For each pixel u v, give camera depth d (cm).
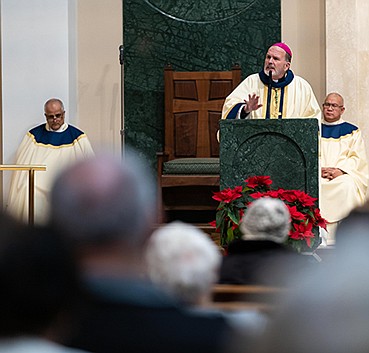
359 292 356
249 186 1123
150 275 502
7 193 1761
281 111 1502
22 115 1777
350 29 1809
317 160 1259
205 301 539
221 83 1786
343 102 1708
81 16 1884
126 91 1859
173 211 1609
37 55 1786
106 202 400
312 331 340
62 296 330
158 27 1867
